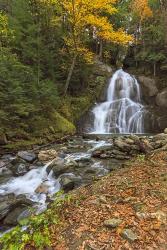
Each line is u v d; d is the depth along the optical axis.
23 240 4.82
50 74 21.77
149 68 32.28
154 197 5.89
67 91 24.58
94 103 25.72
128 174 7.46
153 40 32.28
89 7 19.95
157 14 33.97
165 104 26.61
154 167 7.71
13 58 17.30
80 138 18.50
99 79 27.80
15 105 14.77
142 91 28.69
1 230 6.98
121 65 34.28
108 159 12.21
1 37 19.03
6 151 14.38
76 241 4.74
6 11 25.05
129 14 35.88
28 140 16.00
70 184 9.07
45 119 18.61
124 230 4.81
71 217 5.40
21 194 9.05
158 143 12.43
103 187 6.73
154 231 4.82
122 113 25.64
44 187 9.46
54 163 11.21
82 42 24.42
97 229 4.96
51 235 4.95
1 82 14.90
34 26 19.92
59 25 23.20
